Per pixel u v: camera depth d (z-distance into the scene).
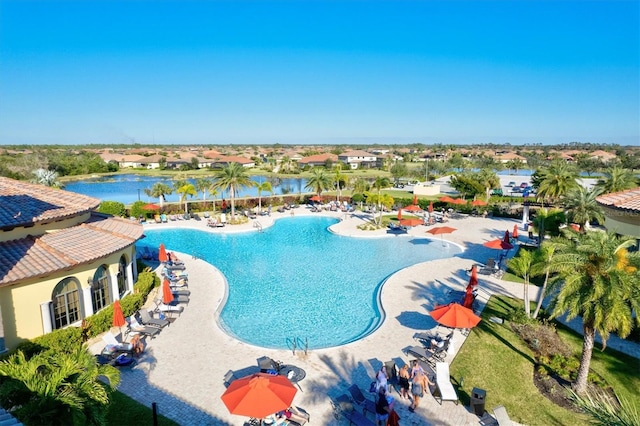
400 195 71.81
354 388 14.12
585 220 33.78
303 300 25.08
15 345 17.42
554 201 48.19
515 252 34.72
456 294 24.22
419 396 13.89
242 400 11.34
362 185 62.56
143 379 15.59
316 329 21.19
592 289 13.48
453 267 30.41
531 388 15.28
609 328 13.35
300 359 17.16
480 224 47.16
